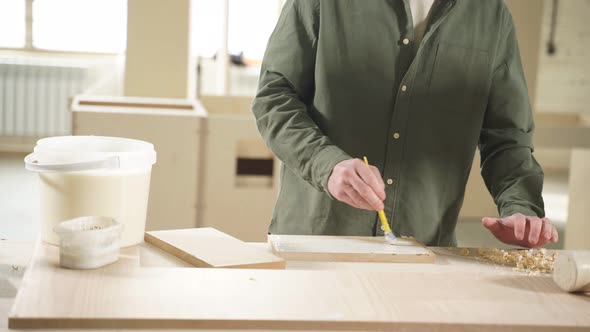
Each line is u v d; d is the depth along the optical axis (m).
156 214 3.82
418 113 1.78
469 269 1.47
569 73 7.98
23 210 5.17
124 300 1.12
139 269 1.27
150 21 5.12
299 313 1.11
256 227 3.93
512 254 1.56
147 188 1.48
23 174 6.34
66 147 1.49
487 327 1.11
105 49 7.33
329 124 1.78
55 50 7.28
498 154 1.83
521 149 1.81
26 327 1.05
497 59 1.83
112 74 7.33
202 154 3.83
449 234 1.87
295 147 1.64
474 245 4.68
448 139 1.80
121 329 1.06
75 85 7.29
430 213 1.82
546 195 6.62
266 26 7.40
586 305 1.21
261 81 1.82
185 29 5.15
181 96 5.20
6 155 7.10
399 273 1.32
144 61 5.14
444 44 1.76
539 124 5.01
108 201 1.40
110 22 7.28
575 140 3.99
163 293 1.16
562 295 1.25
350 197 1.49
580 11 7.87
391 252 1.51
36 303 1.10
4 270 1.46
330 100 1.77
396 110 1.77
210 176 3.85
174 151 3.77
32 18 7.19
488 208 5.14
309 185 1.83
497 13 1.81
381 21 1.76
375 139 1.79
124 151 1.52
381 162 1.79
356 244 1.57
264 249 1.54
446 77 1.78
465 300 1.20
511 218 1.60
